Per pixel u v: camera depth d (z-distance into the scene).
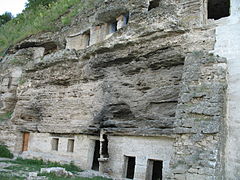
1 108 20.27
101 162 12.34
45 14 26.42
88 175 11.34
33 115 17.31
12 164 13.19
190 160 7.67
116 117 13.00
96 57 13.88
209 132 7.71
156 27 11.47
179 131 8.27
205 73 8.99
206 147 7.63
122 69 12.75
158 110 11.38
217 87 8.47
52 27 21.19
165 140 10.27
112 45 13.00
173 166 7.95
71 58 15.55
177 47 10.84
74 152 14.38
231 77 8.96
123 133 11.61
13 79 20.31
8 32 29.00
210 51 9.79
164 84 11.25
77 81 15.24
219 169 7.43
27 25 27.38
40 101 16.95
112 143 12.13
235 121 8.47
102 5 15.85
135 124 11.66
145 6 13.05
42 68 17.45
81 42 17.33
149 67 11.81
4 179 8.30
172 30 10.95
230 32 9.64
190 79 9.11
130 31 12.48
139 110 11.78
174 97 10.83
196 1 10.95
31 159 15.55
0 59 23.27
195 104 8.48
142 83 11.95
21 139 17.84
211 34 10.10
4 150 16.55
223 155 7.96
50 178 9.09
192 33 10.58
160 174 12.88
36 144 16.73
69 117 15.00
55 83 16.41
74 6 22.31
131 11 13.26
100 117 13.16
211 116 8.00
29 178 8.85
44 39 20.41
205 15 10.84
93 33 16.17
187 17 10.95
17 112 18.11
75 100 14.98
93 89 14.16
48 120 16.17
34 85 17.66
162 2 12.20
